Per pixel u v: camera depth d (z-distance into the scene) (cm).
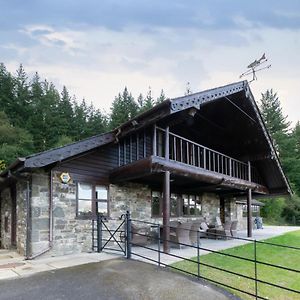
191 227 1077
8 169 854
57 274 623
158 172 904
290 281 691
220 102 1197
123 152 1088
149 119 877
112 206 1040
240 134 1423
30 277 604
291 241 1362
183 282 575
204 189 1490
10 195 1099
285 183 1697
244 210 2123
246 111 1277
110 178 1038
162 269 664
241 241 1253
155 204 1232
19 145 2566
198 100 927
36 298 484
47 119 3145
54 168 889
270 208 3369
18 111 3112
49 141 3016
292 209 3450
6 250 973
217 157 1424
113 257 795
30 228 820
